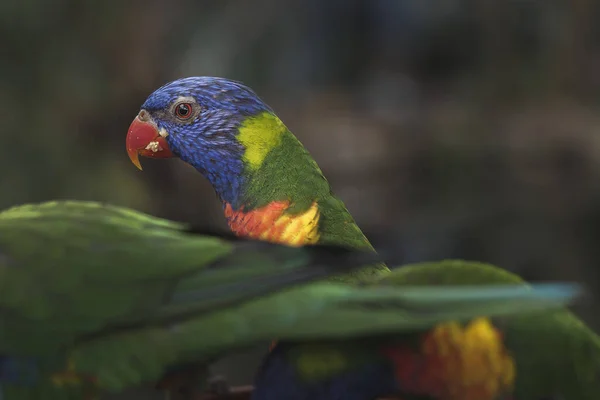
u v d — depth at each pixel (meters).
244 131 3.20
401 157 11.35
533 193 10.70
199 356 1.99
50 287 2.05
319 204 2.98
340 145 11.80
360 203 10.96
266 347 2.28
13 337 2.02
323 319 1.92
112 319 2.02
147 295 2.03
